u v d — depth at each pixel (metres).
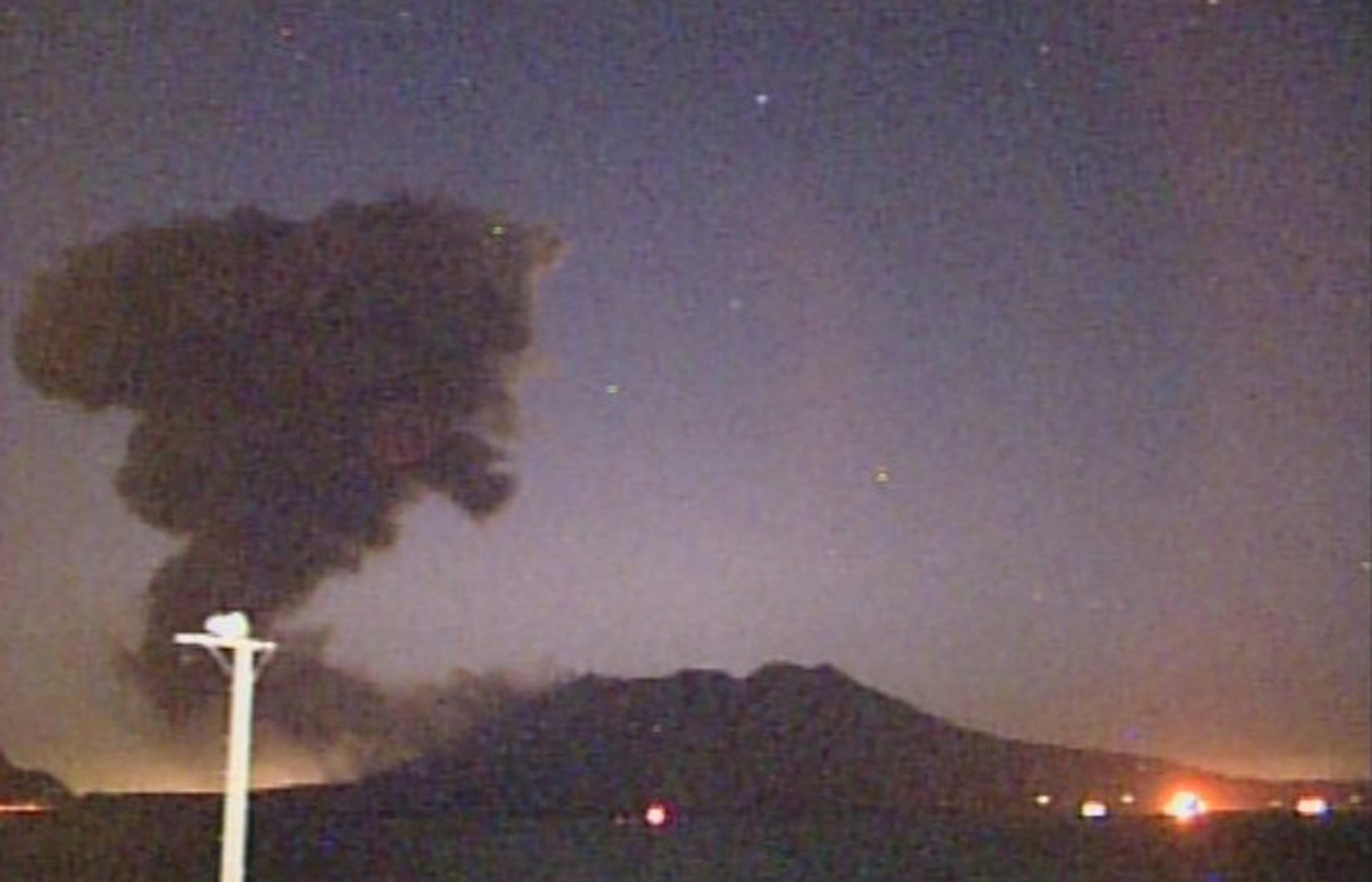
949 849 148.62
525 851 147.75
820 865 130.50
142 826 131.88
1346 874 122.06
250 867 125.50
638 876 121.06
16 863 113.06
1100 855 137.50
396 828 169.75
